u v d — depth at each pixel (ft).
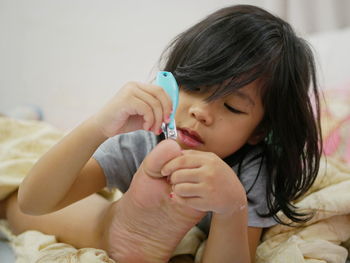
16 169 3.25
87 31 6.64
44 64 6.63
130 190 2.18
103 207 2.68
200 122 2.38
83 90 6.58
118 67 6.63
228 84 2.36
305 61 2.74
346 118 4.16
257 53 2.45
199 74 2.38
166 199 2.07
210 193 1.90
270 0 6.28
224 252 2.22
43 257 2.31
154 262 2.30
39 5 6.60
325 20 6.23
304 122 2.72
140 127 2.22
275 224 2.75
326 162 3.10
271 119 2.62
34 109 5.60
